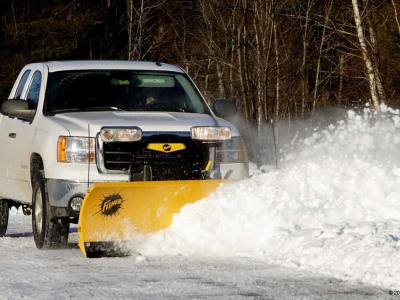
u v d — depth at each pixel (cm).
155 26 7462
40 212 1917
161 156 1834
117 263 1652
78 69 2095
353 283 1396
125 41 8212
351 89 6109
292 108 6141
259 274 1484
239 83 5766
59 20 7906
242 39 5662
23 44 7819
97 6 8119
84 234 1703
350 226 1695
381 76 4675
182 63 6656
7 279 1497
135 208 1728
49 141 1873
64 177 1823
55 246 1873
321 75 6750
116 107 2019
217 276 1477
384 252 1462
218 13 5934
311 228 1703
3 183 2219
